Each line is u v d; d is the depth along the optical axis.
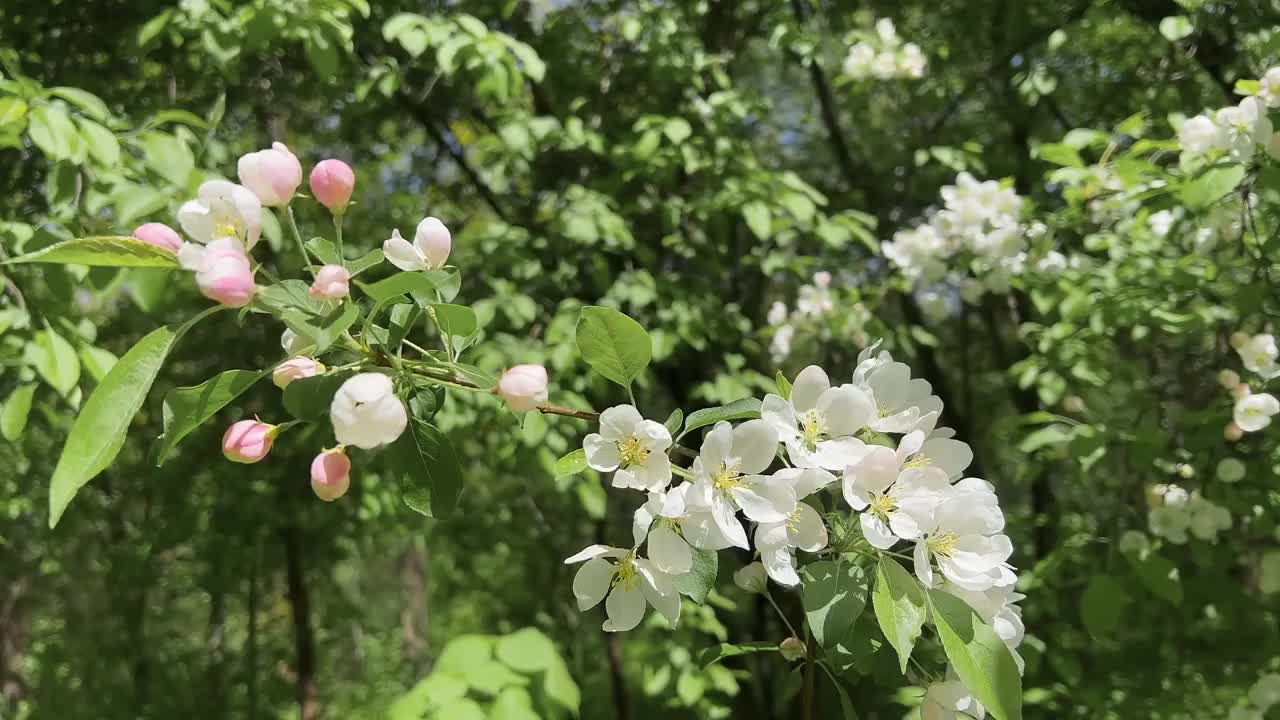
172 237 1.09
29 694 8.88
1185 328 2.79
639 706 6.13
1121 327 3.35
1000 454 6.26
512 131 3.47
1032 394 5.26
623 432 1.08
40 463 5.16
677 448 1.12
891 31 4.33
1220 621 3.16
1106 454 3.00
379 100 4.15
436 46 3.37
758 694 4.95
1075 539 2.90
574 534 6.02
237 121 4.52
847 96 4.85
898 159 5.31
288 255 3.17
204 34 3.00
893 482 1.09
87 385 2.67
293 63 4.33
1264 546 2.99
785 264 4.12
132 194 2.17
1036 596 3.30
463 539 6.08
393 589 12.16
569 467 1.11
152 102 3.64
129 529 6.57
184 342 5.07
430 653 9.55
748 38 5.14
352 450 3.93
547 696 1.44
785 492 1.06
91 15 3.80
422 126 5.06
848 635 1.17
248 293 1.03
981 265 3.38
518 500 5.82
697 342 3.79
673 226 3.70
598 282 3.68
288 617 8.74
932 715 1.17
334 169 1.23
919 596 1.03
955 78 4.90
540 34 4.32
